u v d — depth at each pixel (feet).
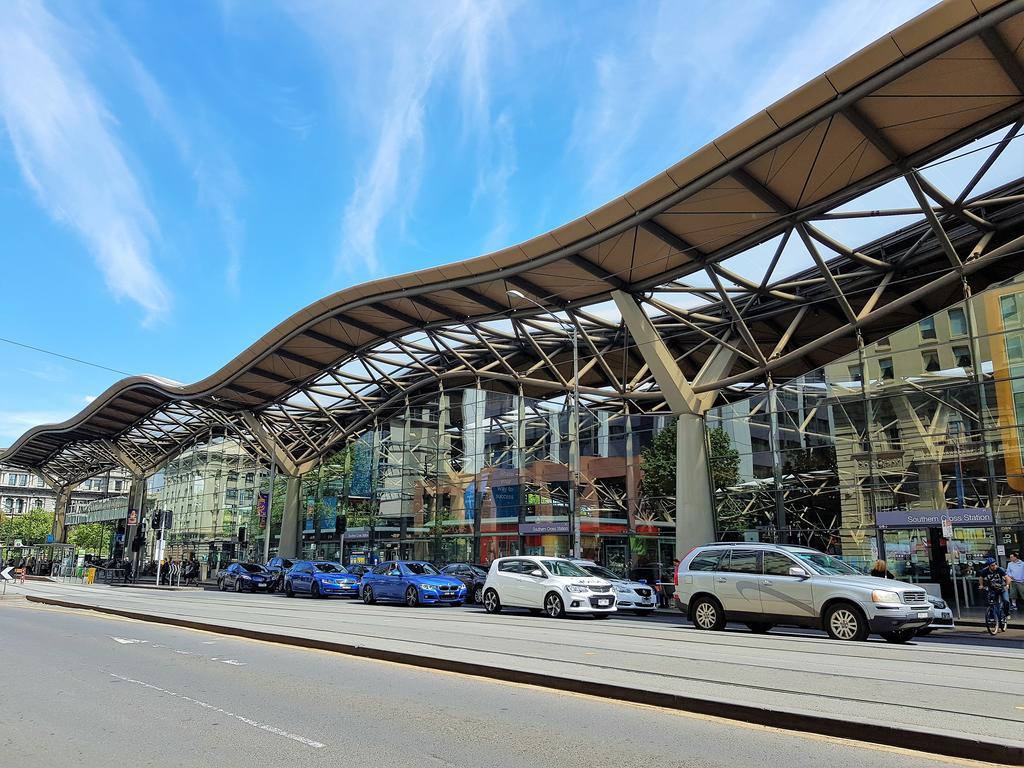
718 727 21.34
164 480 231.30
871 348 83.66
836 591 45.44
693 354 128.16
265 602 86.17
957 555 72.69
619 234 83.20
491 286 101.14
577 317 112.68
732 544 52.44
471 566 97.71
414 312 118.32
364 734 20.86
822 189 75.25
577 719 22.39
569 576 68.13
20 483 457.68
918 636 55.16
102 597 95.50
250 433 191.31
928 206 73.00
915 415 78.84
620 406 141.59
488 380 144.15
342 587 102.12
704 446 98.17
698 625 52.29
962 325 76.48
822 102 63.41
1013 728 19.75
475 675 30.19
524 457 124.47
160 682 29.45
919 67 58.80
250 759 18.57
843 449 84.48
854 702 23.15
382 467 152.76
